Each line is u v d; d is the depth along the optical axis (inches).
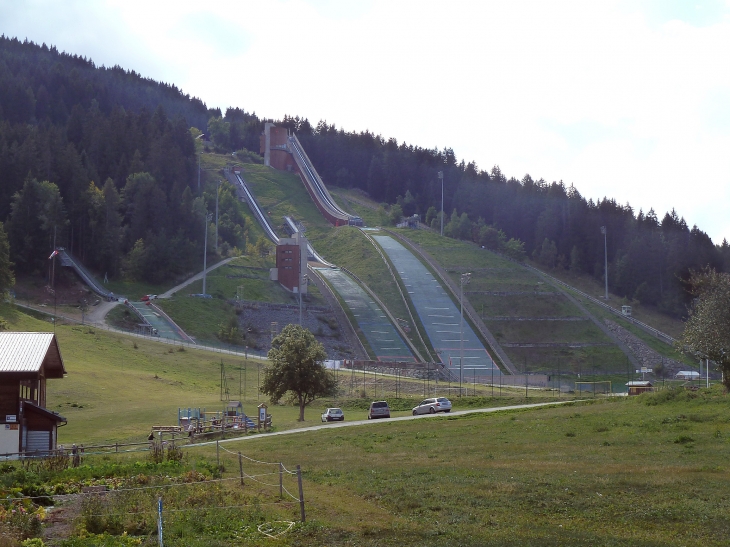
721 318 2812.5
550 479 1379.2
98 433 2925.7
